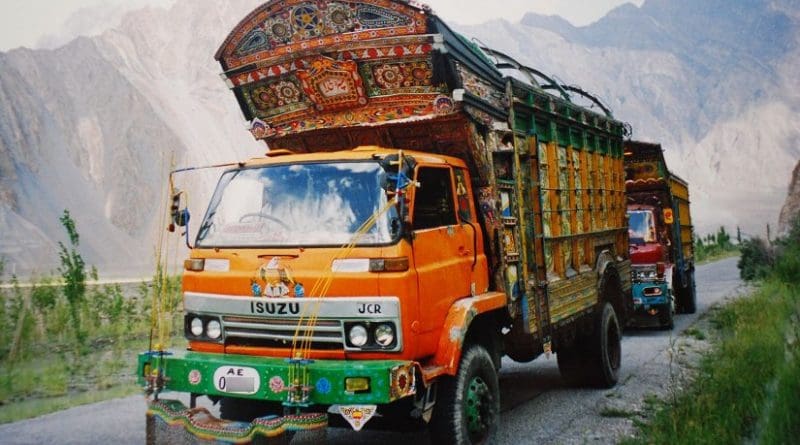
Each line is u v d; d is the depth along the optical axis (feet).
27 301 42.50
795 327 27.17
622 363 34.58
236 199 18.93
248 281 17.10
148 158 321.32
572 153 28.91
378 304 16.03
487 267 21.33
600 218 32.24
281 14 22.04
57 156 312.50
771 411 18.49
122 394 29.25
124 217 297.12
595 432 22.20
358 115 22.47
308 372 15.33
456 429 17.44
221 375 16.19
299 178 18.51
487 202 21.56
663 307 45.06
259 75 23.24
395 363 15.48
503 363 36.78
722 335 39.14
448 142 21.62
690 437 18.42
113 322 46.52
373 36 20.84
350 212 17.43
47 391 29.86
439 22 20.18
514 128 23.29
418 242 17.24
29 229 235.81
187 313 18.22
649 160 50.98
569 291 26.53
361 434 22.84
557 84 29.09
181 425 16.17
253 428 15.20
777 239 70.90
